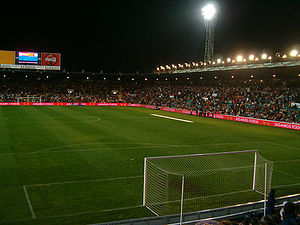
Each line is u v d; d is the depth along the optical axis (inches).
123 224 315.0
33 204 402.0
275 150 829.2
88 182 501.0
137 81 3255.4
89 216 371.6
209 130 1176.8
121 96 2913.4
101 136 951.6
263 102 1763.0
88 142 847.1
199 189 478.3
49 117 1466.5
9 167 574.6
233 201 437.1
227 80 2507.4
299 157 748.6
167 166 606.5
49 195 436.8
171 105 2282.2
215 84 2568.9
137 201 424.5
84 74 2839.6
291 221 249.0
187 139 952.9
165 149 788.6
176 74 2501.2
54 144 802.8
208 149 810.8
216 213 364.2
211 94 2212.1
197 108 1972.2
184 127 1245.7
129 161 646.5
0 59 2263.8
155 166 603.2
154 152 747.4
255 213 359.9
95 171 565.6
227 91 2160.4
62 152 714.8
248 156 729.6
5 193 439.2
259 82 2255.2
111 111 1947.6
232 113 1705.2
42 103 2469.2
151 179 518.0
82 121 1341.0
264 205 366.0
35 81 2974.9
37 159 642.2
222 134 1083.3
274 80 2146.9
